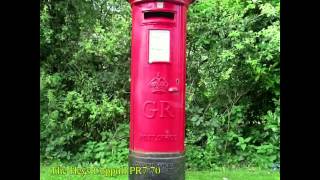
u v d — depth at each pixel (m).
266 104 4.20
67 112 3.90
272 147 3.83
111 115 3.96
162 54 2.48
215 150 3.85
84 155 3.88
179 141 2.57
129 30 3.97
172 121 2.52
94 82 4.01
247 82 4.00
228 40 3.90
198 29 3.96
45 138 3.91
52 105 3.90
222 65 3.90
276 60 3.85
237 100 4.04
